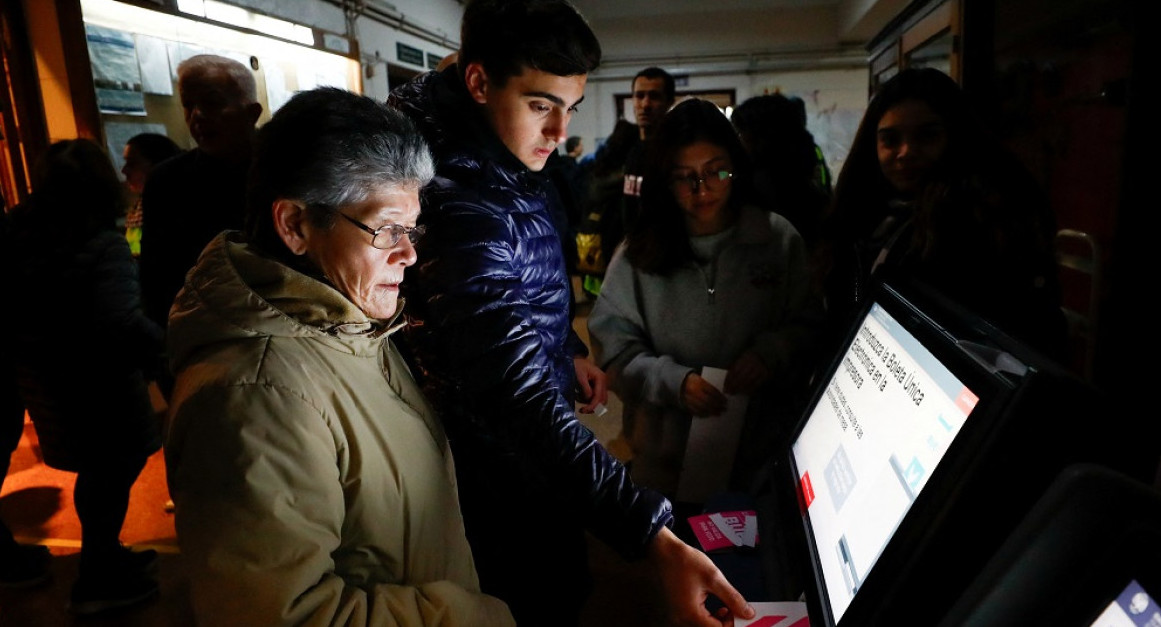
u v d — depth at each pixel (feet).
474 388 3.19
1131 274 6.01
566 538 4.34
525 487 3.90
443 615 2.57
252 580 2.18
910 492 2.02
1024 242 3.76
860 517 2.31
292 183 2.41
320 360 2.49
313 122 2.40
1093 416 1.59
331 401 2.49
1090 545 1.37
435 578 2.91
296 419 2.30
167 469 2.42
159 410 11.12
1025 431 1.61
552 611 4.37
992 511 1.68
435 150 3.40
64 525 8.68
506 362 3.15
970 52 8.17
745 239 4.92
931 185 4.00
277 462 2.23
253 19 12.36
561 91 3.36
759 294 5.00
